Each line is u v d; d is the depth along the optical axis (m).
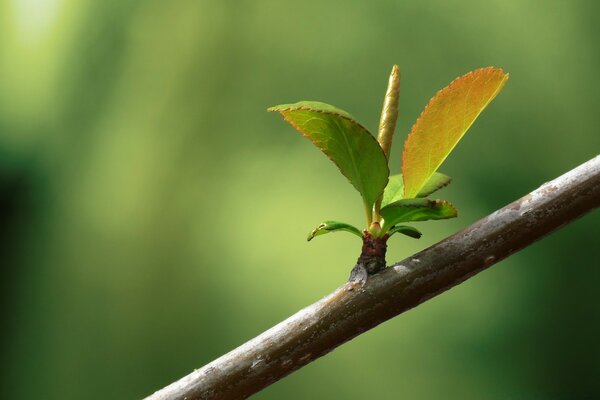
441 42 1.41
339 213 1.38
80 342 1.49
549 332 1.34
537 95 1.39
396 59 1.42
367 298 0.50
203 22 1.48
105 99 1.55
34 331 1.52
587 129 1.38
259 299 1.39
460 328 1.35
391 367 1.34
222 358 0.50
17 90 1.60
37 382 1.50
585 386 1.32
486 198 1.37
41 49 1.61
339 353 1.35
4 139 1.58
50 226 1.55
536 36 1.40
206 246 1.43
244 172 1.43
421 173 0.52
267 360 0.50
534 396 1.33
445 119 0.51
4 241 1.57
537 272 1.35
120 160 1.51
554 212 0.50
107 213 1.50
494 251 0.50
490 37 1.41
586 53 1.39
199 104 1.47
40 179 1.58
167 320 1.43
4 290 1.56
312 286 1.37
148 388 1.44
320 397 1.35
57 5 1.61
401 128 1.40
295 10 1.45
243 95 1.45
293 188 1.41
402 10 1.43
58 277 1.52
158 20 1.52
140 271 1.46
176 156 1.47
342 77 1.42
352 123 0.50
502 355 1.33
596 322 1.33
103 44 1.56
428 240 1.35
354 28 1.43
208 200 1.44
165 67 1.50
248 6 1.47
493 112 1.39
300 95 1.43
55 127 1.58
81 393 1.48
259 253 1.40
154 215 1.46
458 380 1.33
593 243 1.35
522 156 1.38
